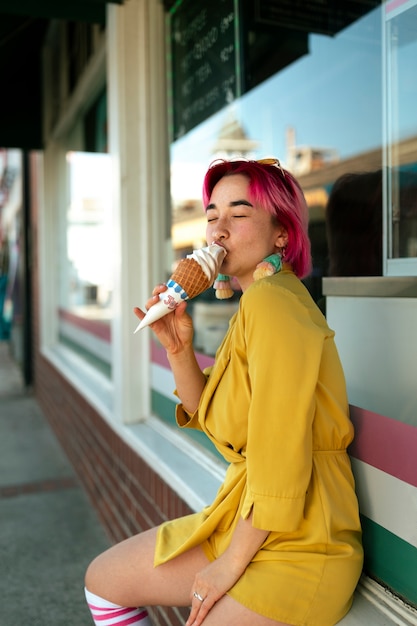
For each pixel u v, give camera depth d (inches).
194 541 56.6
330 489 53.7
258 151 121.7
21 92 247.0
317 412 53.2
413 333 60.0
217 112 108.8
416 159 64.2
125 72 125.8
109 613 61.8
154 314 57.1
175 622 91.0
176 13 121.6
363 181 75.5
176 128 125.3
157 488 102.9
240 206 56.3
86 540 138.0
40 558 129.5
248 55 101.0
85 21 139.1
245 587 50.6
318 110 115.5
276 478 48.9
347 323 69.7
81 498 163.9
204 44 111.5
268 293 51.2
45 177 252.8
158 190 128.3
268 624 50.1
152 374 127.3
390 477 56.4
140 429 122.2
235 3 98.8
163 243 128.6
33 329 306.0
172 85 125.6
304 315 50.6
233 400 54.8
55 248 259.3
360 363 67.7
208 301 115.3
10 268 495.2
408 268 64.4
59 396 215.3
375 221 71.1
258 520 49.4
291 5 95.7
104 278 171.0
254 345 50.3
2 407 276.1
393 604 55.2
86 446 166.1
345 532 54.3
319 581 50.7
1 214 591.8
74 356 222.2
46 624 105.6
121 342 127.6
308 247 59.2
